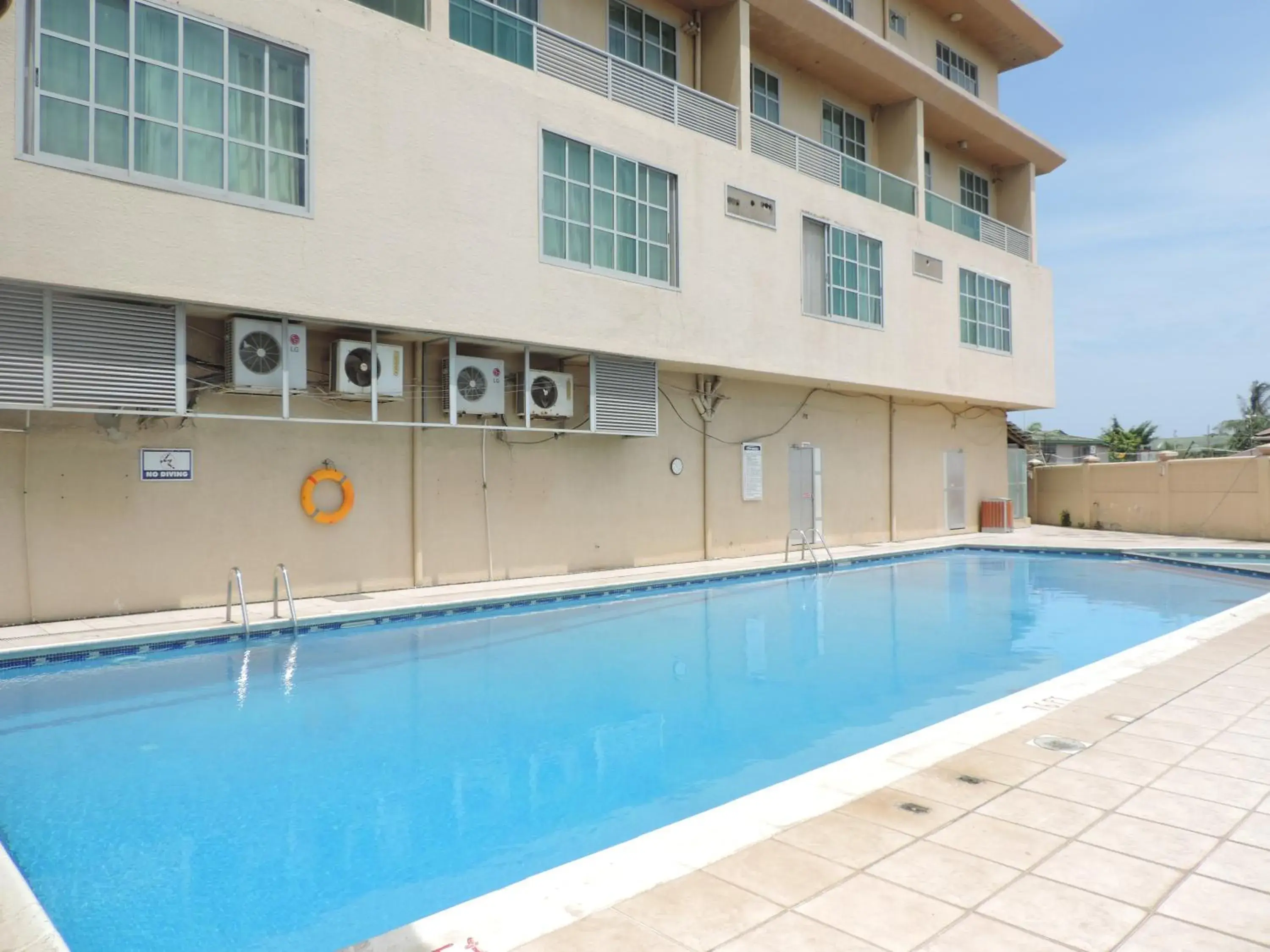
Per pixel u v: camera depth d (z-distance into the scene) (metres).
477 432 11.09
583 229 10.84
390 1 9.32
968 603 11.03
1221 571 13.74
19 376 6.95
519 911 2.72
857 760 4.18
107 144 7.22
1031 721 4.84
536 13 11.50
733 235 12.82
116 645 7.21
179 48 7.61
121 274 7.21
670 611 10.34
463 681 6.93
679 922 2.64
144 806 4.36
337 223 8.52
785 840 3.26
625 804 4.41
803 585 12.59
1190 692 5.47
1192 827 3.37
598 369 11.41
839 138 16.47
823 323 14.32
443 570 10.74
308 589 9.58
